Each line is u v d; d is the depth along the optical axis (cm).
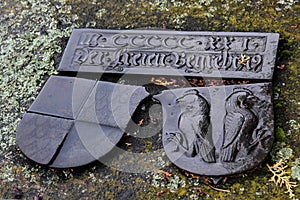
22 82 74
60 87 71
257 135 64
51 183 65
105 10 80
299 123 66
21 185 66
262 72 69
